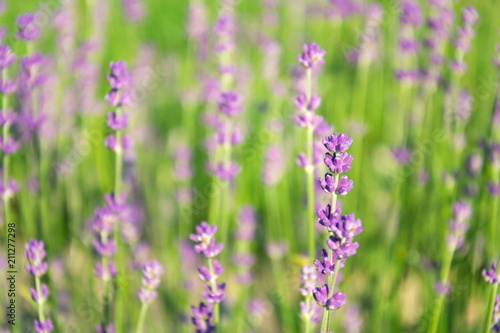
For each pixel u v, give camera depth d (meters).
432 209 0.87
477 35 1.31
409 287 0.92
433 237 0.86
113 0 1.36
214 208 0.86
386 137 1.14
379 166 1.07
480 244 0.82
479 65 1.28
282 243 0.88
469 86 1.15
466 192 0.82
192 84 1.10
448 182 0.83
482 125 0.97
